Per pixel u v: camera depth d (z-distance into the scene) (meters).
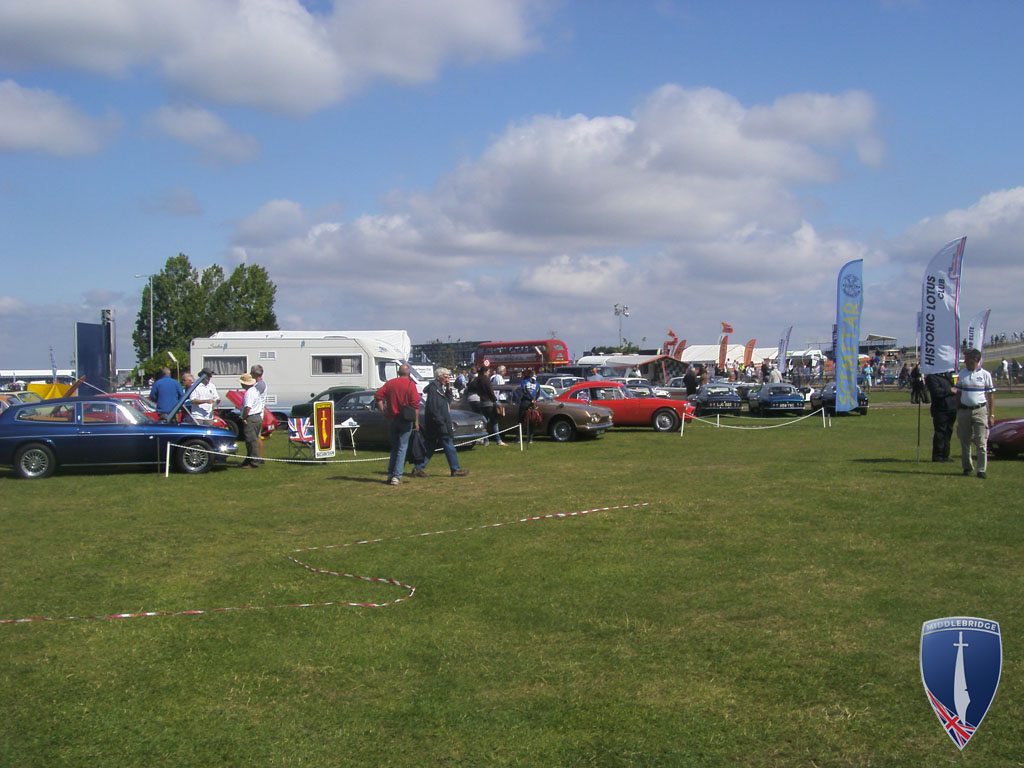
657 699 4.45
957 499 10.16
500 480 12.97
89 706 4.46
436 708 4.39
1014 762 3.71
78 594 6.58
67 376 50.19
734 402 30.77
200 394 16.42
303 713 4.35
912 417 28.91
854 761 3.75
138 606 6.27
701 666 4.90
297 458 16.39
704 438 20.94
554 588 6.60
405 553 7.92
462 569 7.27
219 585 6.85
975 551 7.46
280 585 6.82
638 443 19.61
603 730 4.10
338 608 6.17
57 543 8.48
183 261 62.41
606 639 5.40
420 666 5.00
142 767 3.80
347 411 18.97
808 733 4.03
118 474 14.23
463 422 18.00
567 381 40.16
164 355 45.41
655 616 5.84
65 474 14.25
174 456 14.25
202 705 4.46
